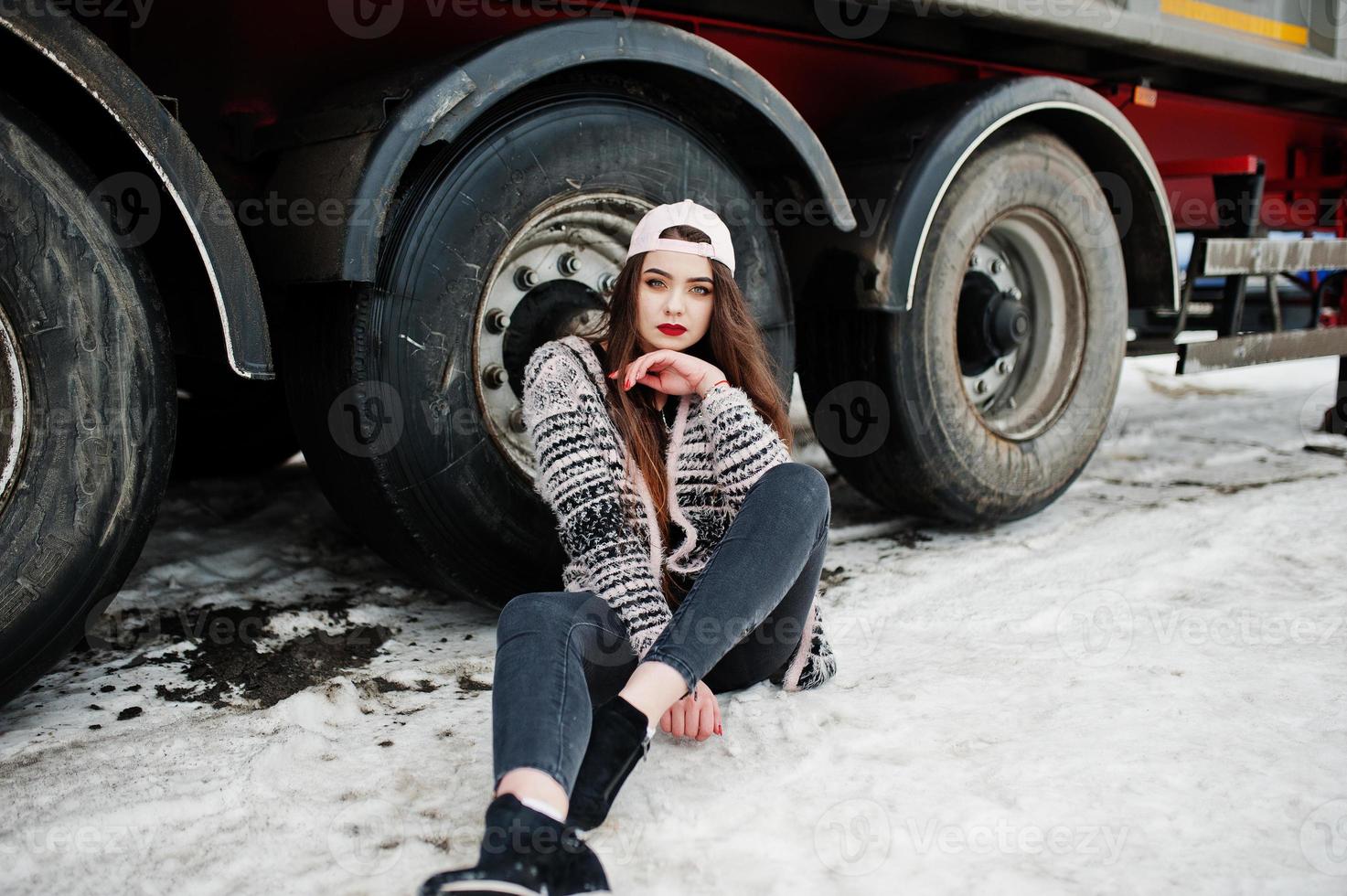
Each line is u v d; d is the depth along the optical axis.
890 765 1.87
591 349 1.99
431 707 2.16
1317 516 3.67
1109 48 3.44
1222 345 4.02
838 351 3.17
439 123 2.10
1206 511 3.71
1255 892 1.51
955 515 3.37
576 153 2.38
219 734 2.01
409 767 1.88
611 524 1.84
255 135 2.26
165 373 1.96
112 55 1.80
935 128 3.00
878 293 2.93
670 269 1.92
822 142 3.19
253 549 3.18
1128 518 3.65
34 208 1.78
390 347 2.19
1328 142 5.45
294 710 2.10
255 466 4.15
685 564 1.96
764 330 2.75
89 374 1.86
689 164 2.58
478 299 2.30
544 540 2.46
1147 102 3.93
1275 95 4.55
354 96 2.20
